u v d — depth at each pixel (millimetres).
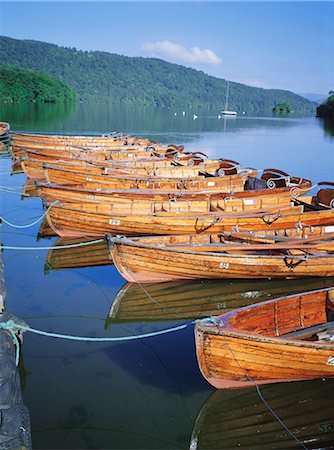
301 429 7637
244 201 17766
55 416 7609
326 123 101625
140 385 8484
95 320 10977
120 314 11336
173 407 7977
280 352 7785
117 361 9242
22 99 108688
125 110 132500
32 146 32031
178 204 17016
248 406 8125
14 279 12977
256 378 8227
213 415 7852
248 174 23609
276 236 13898
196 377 8797
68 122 68188
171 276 12719
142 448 7098
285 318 9539
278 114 181125
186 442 7230
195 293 12773
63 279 13148
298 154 43469
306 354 7871
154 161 27453
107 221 15117
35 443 7059
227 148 46812
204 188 21500
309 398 8383
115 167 24906
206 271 12578
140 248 11984
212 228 15227
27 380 8477
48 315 11062
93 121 74500
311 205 18562
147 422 7609
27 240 16266
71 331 10398
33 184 25781
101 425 7469
